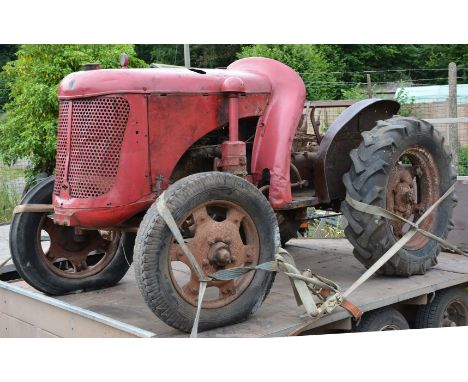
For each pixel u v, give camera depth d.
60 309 3.17
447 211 4.30
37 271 3.78
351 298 3.51
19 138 8.26
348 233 3.96
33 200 3.78
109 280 4.04
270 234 3.25
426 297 3.83
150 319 3.33
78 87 3.19
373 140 3.94
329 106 4.62
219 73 3.66
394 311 3.67
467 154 8.68
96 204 3.20
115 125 3.21
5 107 8.73
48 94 7.86
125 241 4.05
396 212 4.09
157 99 3.31
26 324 3.44
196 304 3.03
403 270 3.97
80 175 3.23
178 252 3.02
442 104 10.20
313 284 3.21
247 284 3.17
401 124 4.01
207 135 3.79
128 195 3.23
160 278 2.90
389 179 4.04
